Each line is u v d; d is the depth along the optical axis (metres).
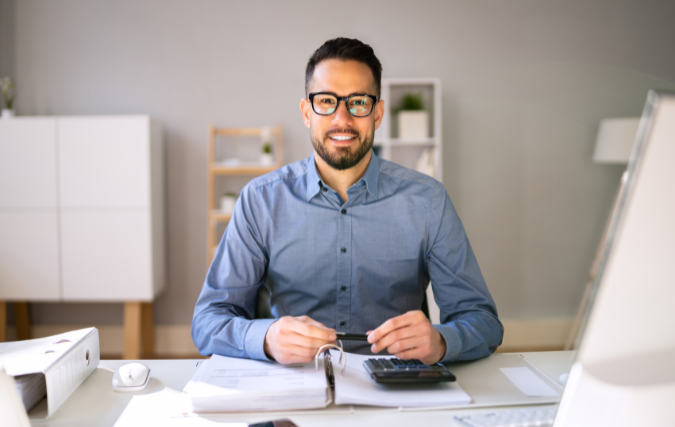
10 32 3.29
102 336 3.38
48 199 2.96
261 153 3.39
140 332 3.24
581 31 3.40
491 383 0.84
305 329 0.83
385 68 3.38
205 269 3.38
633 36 3.41
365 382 0.80
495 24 3.38
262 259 1.22
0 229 2.96
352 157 1.10
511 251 3.46
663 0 3.40
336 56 1.07
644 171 0.42
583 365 0.49
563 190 3.45
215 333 0.97
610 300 0.46
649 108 0.41
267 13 3.34
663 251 0.45
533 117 3.42
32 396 0.77
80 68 3.31
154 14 3.32
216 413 0.72
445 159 3.42
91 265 2.99
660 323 0.47
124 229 2.99
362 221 1.21
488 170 3.44
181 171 3.36
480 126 3.42
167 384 0.87
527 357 0.99
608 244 0.45
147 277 3.00
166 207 3.36
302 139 3.38
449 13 3.37
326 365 0.88
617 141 3.41
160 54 3.33
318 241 1.21
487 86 3.40
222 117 3.36
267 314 1.28
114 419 0.73
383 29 3.36
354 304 1.23
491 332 1.03
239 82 3.36
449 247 1.20
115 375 0.85
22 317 3.28
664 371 0.48
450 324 1.00
